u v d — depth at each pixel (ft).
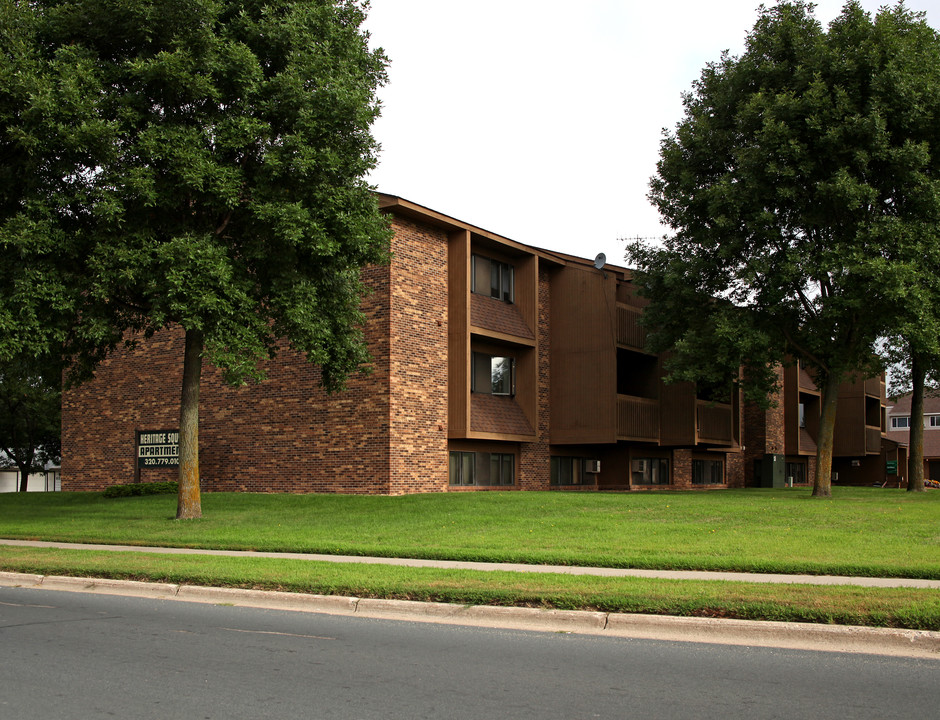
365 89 65.51
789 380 148.25
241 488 89.71
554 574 39.65
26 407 152.25
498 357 96.43
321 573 40.93
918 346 76.79
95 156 58.65
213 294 58.70
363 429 82.23
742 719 20.03
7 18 57.77
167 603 38.29
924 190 75.61
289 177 63.26
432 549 49.26
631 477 112.68
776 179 79.71
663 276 89.40
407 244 84.33
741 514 65.26
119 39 61.46
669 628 30.48
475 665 25.64
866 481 180.14
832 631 28.58
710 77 89.15
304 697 22.06
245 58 60.90
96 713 20.62
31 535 62.39
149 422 99.55
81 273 61.62
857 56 76.95
